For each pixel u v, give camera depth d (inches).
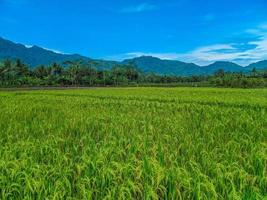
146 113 756.6
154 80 5644.7
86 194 231.3
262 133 439.8
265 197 210.2
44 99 1251.8
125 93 1815.9
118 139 418.9
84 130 493.4
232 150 340.5
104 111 798.5
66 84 4699.8
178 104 1014.4
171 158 315.3
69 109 847.1
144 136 412.8
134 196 250.2
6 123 571.8
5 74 4318.4
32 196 240.8
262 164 279.7
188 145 370.3
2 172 276.2
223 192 235.0
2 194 238.4
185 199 236.8
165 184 252.8
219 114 708.7
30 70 4945.9
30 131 499.2
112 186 245.3
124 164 286.7
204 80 5595.5
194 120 601.6
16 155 339.6
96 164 281.3
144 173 262.1
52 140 395.9
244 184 243.8
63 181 247.4
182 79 5693.9
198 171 255.1
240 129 492.7
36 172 264.1
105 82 4886.8
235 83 3395.7
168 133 471.5
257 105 941.8
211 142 385.4
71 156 339.6
